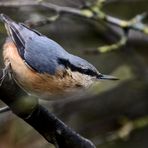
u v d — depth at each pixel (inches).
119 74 507.8
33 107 282.5
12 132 435.8
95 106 518.6
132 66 516.7
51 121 288.0
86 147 293.7
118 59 532.1
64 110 490.3
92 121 519.5
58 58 320.2
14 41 313.7
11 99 279.4
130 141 532.7
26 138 439.8
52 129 289.4
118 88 526.0
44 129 289.4
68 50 509.0
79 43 518.3
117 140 528.4
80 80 329.4
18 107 281.4
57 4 451.5
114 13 547.5
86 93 491.5
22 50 314.0
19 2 427.5
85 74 333.7
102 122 521.7
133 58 518.6
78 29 515.8
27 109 282.2
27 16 455.2
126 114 533.3
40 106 285.7
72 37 514.3
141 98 534.0
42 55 317.7
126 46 512.4
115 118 524.7
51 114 288.0
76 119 513.0
